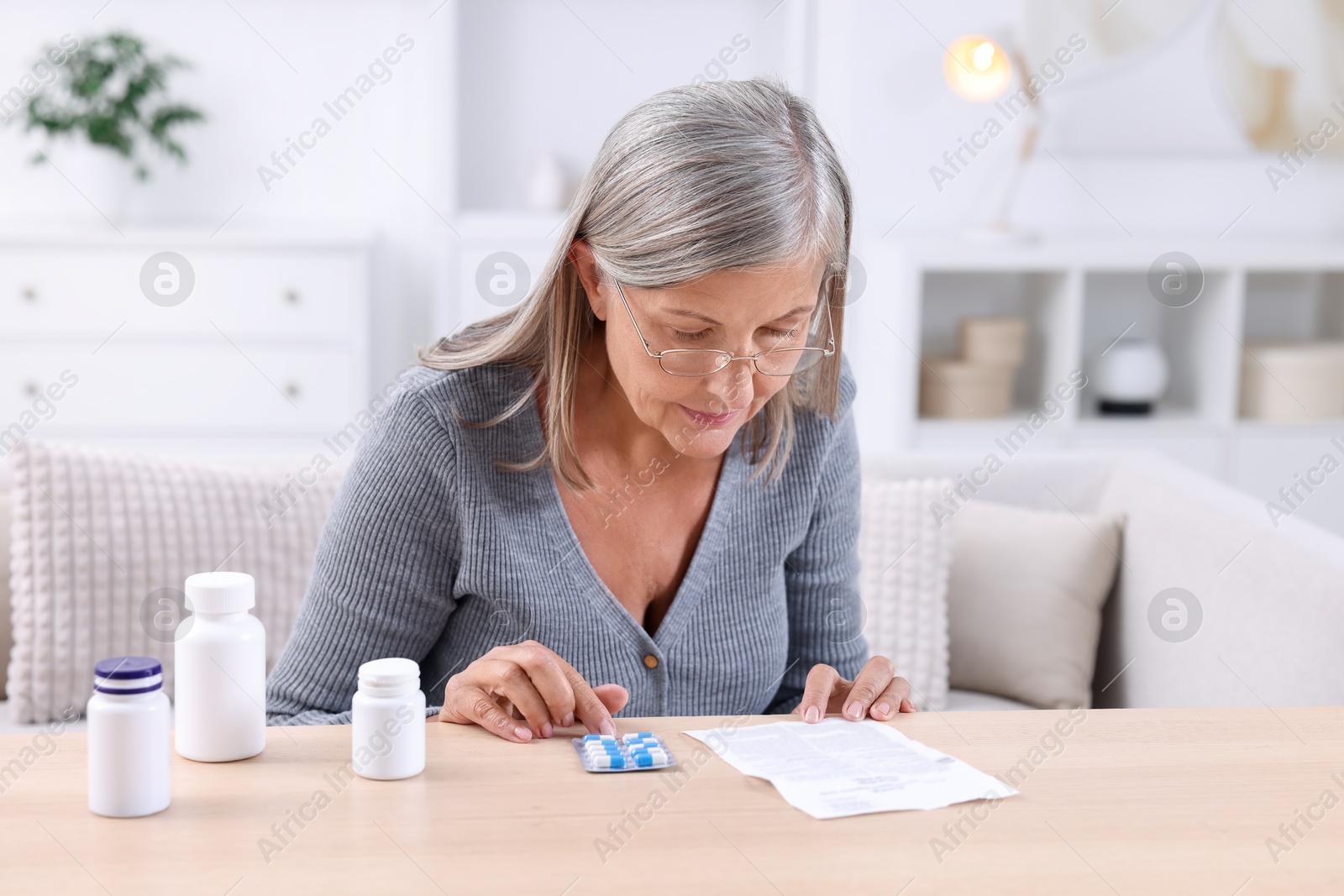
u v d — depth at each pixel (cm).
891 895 77
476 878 78
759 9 363
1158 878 81
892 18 329
